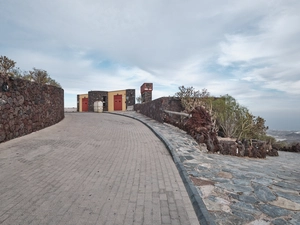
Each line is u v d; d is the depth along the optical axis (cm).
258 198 271
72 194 282
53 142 579
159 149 560
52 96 927
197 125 744
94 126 939
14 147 510
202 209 235
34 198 268
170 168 405
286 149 1122
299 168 530
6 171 357
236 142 701
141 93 2050
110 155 484
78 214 233
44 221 218
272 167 496
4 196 271
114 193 289
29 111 704
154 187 312
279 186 319
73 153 484
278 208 243
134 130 879
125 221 221
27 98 689
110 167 400
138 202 264
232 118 880
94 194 284
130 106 2295
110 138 683
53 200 264
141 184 322
